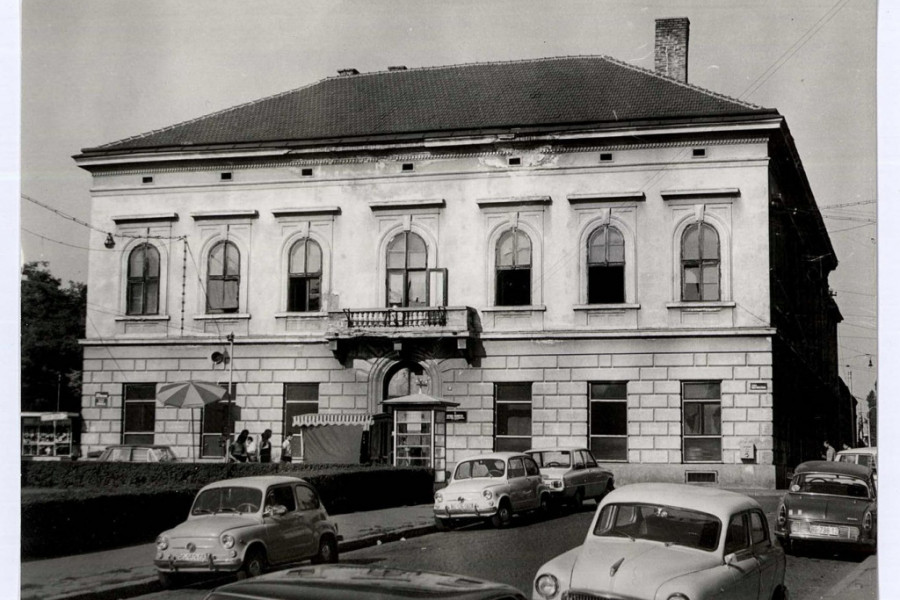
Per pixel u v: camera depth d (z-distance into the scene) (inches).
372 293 1470.2
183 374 1512.1
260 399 1486.2
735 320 1338.6
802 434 1676.9
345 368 1462.8
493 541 783.7
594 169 1407.5
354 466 1136.2
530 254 1422.2
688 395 1344.7
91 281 1551.4
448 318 1412.4
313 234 1498.5
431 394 1430.9
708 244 1365.7
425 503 1163.3
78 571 617.3
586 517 964.0
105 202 1558.8
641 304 1374.3
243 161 1524.4
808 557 724.0
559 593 409.1
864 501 722.8
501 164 1440.7
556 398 1384.1
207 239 1528.1
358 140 1475.1
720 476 1311.5
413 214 1466.5
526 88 1521.9
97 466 1115.3
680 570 404.8
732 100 1391.5
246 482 625.6
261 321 1501.0
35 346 2209.6
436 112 1509.6
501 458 919.7
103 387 1531.7
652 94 1438.2
